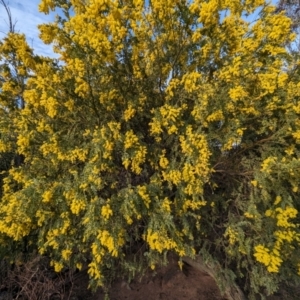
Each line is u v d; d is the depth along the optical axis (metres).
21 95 3.75
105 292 3.48
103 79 3.25
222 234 3.58
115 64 3.30
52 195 2.96
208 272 3.96
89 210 2.80
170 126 3.21
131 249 3.78
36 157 3.32
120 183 3.46
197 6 3.09
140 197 3.01
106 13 2.99
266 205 3.33
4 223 2.99
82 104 3.28
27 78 3.66
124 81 3.52
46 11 3.21
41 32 3.30
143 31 3.29
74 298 3.65
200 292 3.99
